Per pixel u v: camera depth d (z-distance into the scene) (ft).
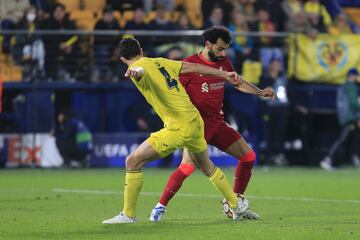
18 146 233.35
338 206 130.82
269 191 162.40
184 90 103.30
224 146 112.78
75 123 233.96
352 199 144.87
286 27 257.55
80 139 233.55
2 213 115.75
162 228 96.94
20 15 246.27
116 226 98.99
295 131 252.01
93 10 254.88
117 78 240.73
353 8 283.38
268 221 105.50
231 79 103.55
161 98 100.94
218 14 243.40
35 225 100.22
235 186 113.91
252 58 244.22
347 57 248.93
